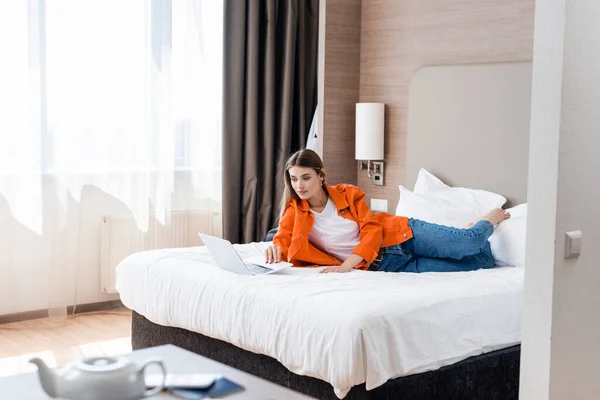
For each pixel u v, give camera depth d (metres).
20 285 4.89
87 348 4.36
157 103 5.18
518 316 3.22
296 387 3.03
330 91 5.26
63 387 1.93
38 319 4.98
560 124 2.49
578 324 2.64
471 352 3.05
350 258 3.70
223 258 3.55
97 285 5.23
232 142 5.49
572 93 2.51
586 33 2.53
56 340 4.53
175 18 5.27
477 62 4.64
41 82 4.73
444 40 4.82
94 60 4.95
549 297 2.55
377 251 3.77
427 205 4.41
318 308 2.88
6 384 2.05
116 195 5.15
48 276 4.95
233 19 5.39
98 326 4.86
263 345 3.06
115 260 5.17
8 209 4.76
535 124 2.56
